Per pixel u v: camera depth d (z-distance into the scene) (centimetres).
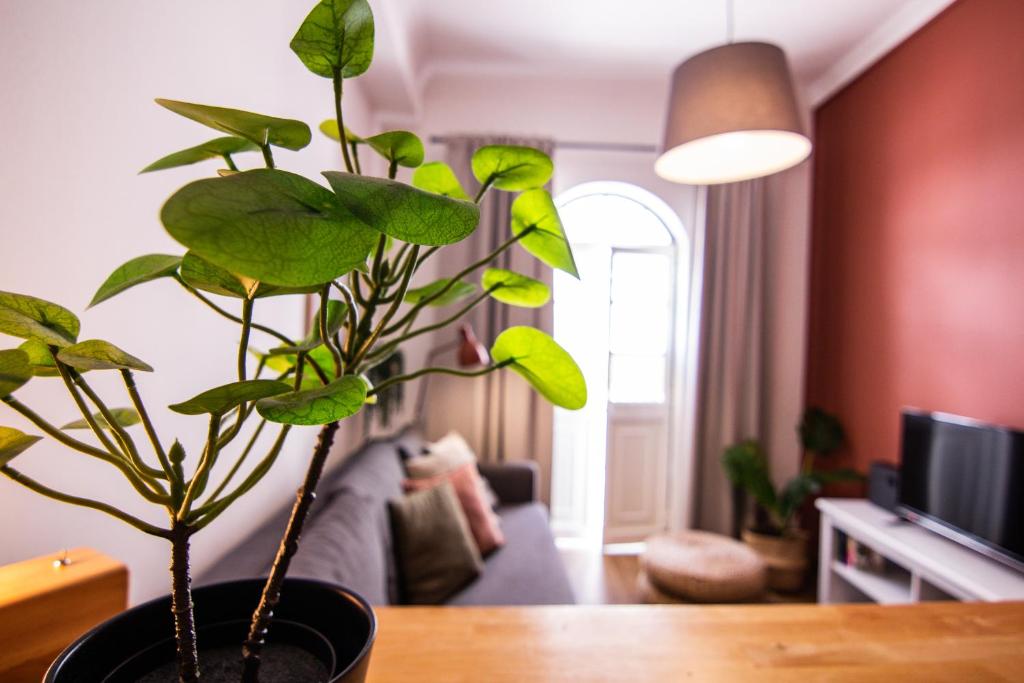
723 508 335
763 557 295
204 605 46
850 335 305
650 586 251
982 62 223
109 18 85
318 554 112
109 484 88
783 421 344
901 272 267
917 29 258
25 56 69
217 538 125
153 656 42
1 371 29
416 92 314
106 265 86
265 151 41
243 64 133
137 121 93
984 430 200
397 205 29
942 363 240
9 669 50
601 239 376
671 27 281
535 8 267
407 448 256
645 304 374
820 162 338
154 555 101
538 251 52
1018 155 206
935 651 70
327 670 43
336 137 47
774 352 344
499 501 291
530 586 186
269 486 159
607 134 341
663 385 374
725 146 184
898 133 271
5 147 67
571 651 69
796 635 73
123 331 92
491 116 337
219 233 25
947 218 239
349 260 28
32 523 73
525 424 323
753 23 275
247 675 39
